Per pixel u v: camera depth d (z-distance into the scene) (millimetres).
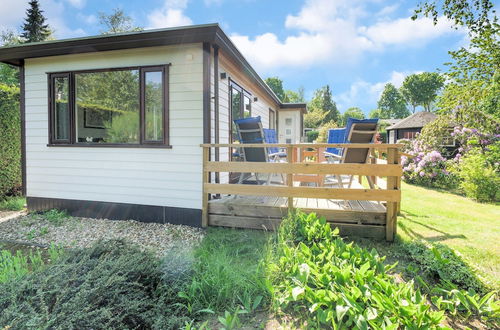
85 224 4398
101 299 1791
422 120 18484
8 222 4531
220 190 3889
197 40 4012
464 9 5379
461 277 2369
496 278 2525
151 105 4480
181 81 4293
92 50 4438
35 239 3809
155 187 4477
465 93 6398
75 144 4805
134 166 4562
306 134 24500
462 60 6211
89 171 4773
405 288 2041
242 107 6312
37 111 4980
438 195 6422
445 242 3318
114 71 4586
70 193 4883
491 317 1998
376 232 3449
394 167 3373
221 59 4855
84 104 4961
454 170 7059
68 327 1516
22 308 1606
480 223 4105
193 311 2078
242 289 2240
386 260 2963
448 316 2068
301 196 3611
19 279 1903
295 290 2014
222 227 3945
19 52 4629
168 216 4422
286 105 11398
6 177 6035
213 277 2285
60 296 1702
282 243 2738
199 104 4234
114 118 4855
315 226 3006
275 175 6434
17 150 6262
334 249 2523
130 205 4590
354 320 1735
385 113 53844
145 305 1955
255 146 3758
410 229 3807
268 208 3762
